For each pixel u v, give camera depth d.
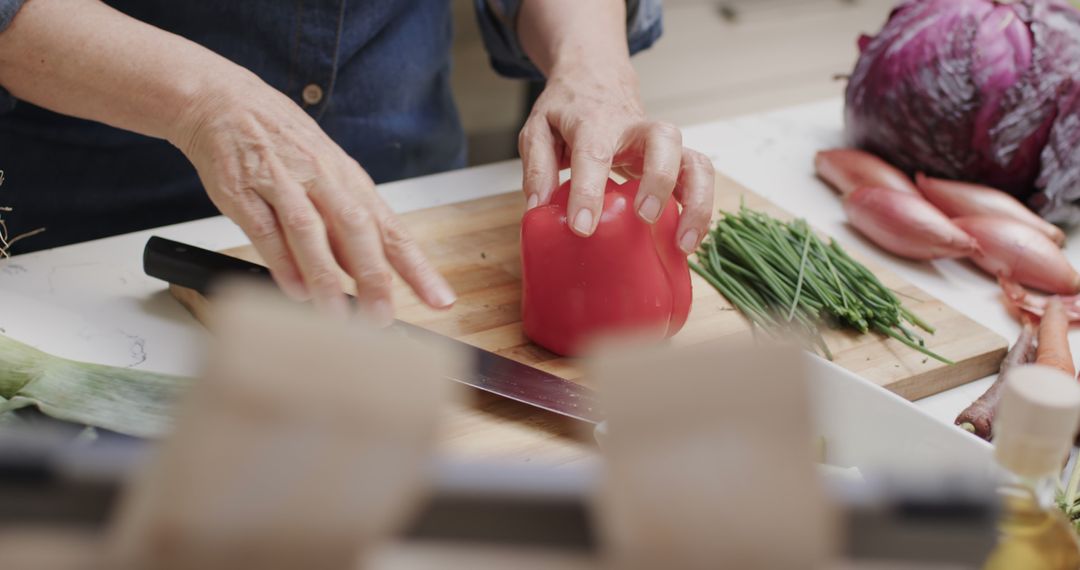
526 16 1.20
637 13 1.30
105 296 0.93
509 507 0.16
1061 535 0.39
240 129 0.78
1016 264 1.02
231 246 1.05
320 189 0.75
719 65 2.23
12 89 0.91
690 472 0.15
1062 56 1.08
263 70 1.19
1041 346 0.89
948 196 1.12
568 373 0.85
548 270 0.84
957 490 0.18
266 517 0.14
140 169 1.22
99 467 0.15
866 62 1.20
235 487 0.14
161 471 0.14
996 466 0.38
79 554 0.14
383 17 1.23
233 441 0.14
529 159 0.92
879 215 1.08
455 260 1.02
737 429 0.15
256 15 1.15
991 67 1.09
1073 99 1.08
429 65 1.32
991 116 1.10
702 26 2.16
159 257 0.87
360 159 1.31
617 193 0.85
